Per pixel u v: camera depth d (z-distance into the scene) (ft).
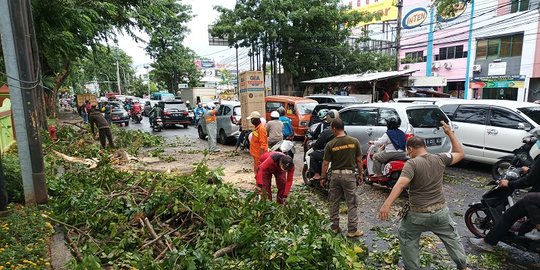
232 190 17.61
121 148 41.06
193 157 37.88
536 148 20.06
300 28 82.84
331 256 11.48
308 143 31.19
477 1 79.00
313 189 24.17
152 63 128.67
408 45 87.51
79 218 15.17
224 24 84.48
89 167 26.16
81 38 39.91
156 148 43.96
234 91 148.05
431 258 14.02
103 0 37.96
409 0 96.37
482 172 28.22
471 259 14.05
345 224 18.34
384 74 60.03
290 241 11.43
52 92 70.79
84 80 163.73
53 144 34.81
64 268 11.16
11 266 10.45
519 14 70.18
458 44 84.79
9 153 26.86
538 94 71.15
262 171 18.07
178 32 104.53
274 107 51.47
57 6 30.99
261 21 81.15
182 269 10.67
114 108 80.69
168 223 15.34
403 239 12.34
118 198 16.47
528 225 13.28
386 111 26.12
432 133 25.03
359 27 118.11
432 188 11.60
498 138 26.50
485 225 15.49
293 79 91.45
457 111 29.89
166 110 69.82
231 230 12.91
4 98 31.68
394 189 11.44
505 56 75.36
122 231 13.96
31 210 15.69
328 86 76.64
